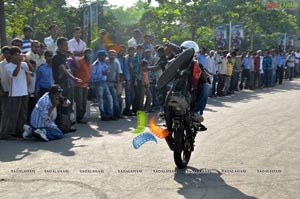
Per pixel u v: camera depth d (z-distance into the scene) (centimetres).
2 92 860
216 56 1747
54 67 977
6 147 777
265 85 2261
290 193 529
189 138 648
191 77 627
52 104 860
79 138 867
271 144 820
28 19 2692
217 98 1706
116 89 1150
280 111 1312
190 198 506
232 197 512
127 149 757
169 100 598
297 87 2289
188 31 2875
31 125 857
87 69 1077
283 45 4062
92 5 1773
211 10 2661
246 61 2078
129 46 1338
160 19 2847
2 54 915
